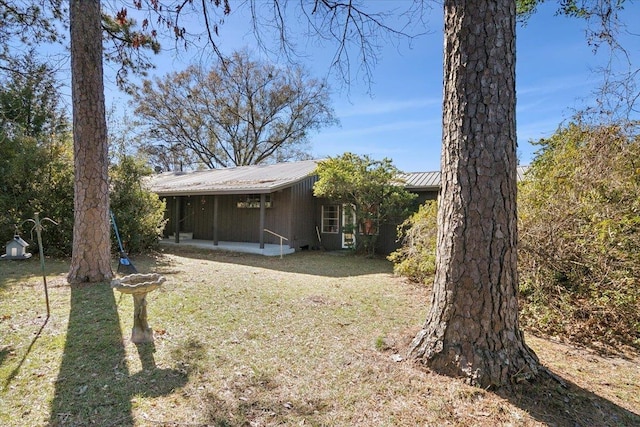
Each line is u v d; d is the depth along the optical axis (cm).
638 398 251
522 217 465
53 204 809
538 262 435
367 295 537
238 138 2366
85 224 544
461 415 218
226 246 1129
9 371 263
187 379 259
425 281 609
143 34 598
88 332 343
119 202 888
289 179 1070
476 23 257
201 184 1238
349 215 1100
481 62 256
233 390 245
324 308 453
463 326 261
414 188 1089
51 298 455
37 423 205
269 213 1188
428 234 626
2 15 766
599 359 326
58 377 258
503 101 256
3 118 1030
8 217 764
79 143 539
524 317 426
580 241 413
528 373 252
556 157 509
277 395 239
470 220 259
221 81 1933
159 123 2183
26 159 780
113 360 287
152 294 488
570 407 230
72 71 539
